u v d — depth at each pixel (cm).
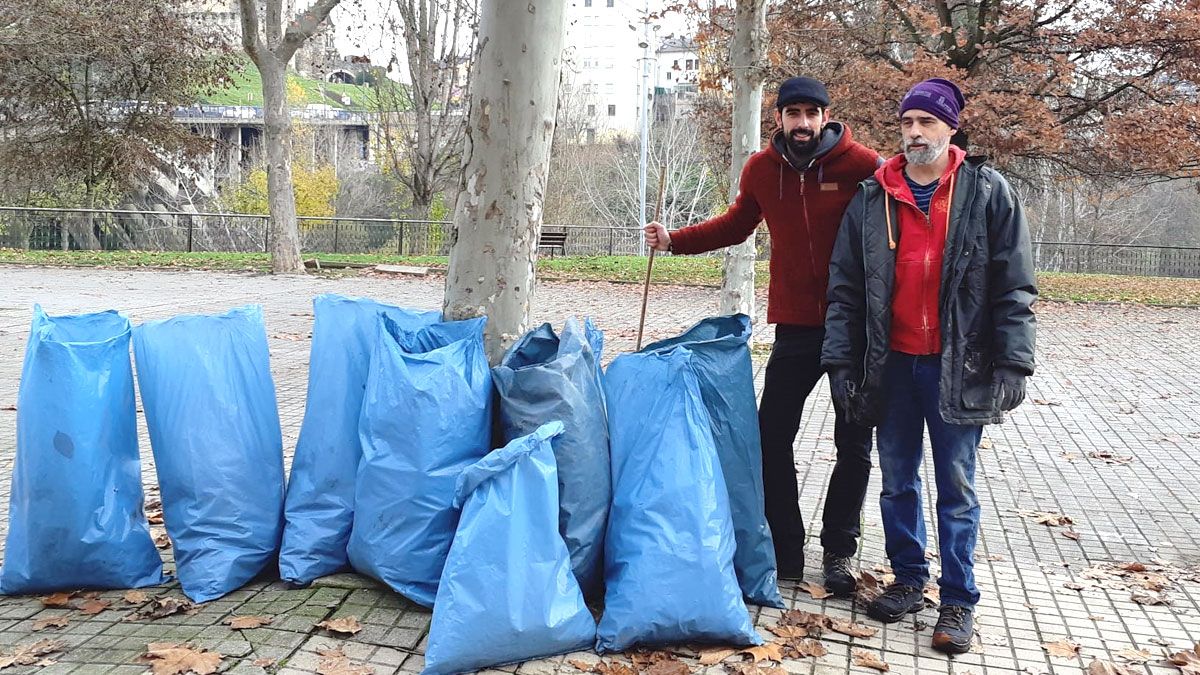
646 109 3703
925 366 385
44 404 384
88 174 3362
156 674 329
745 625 362
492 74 428
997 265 371
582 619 355
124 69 3253
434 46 3322
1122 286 2416
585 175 5150
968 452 382
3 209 2962
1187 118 2069
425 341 418
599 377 412
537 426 377
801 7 2209
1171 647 391
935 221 380
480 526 341
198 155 3597
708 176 4822
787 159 414
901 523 404
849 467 424
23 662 337
